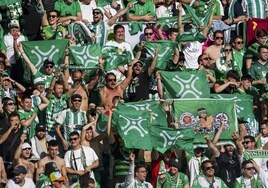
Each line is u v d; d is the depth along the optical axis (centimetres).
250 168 6556
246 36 7375
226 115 6769
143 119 6556
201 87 6862
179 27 7212
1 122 6569
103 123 6569
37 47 6962
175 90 6844
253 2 7544
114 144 6525
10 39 7038
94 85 6844
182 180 6494
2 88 6769
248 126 6862
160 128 6588
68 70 6869
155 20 7300
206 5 7325
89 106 6712
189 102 6750
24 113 6625
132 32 7219
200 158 6606
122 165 6494
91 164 6494
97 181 6544
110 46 7062
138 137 6519
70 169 6469
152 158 6569
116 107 6606
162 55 7006
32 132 6594
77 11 7238
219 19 7444
